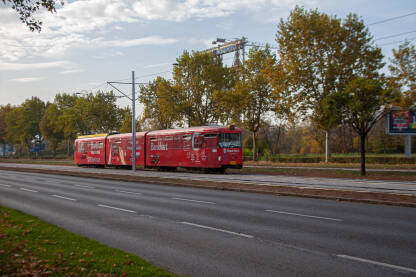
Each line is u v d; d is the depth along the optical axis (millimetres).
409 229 8797
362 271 5781
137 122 61000
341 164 34906
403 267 5957
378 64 35406
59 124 78875
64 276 5242
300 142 76750
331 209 11961
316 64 36750
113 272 5418
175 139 31703
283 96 38469
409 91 24891
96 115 75125
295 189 16781
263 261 6363
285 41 37625
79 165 48719
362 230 8719
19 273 5234
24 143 99875
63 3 9547
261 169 32750
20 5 9234
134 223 9922
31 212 11922
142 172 32562
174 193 17312
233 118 48031
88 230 9055
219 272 5816
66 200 15023
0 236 7617
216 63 51844
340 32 35875
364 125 25016
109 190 19094
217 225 9531
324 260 6375
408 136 35438
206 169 29906
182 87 51156
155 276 5246
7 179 27844
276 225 9430
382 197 13703
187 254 6852
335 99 24016
